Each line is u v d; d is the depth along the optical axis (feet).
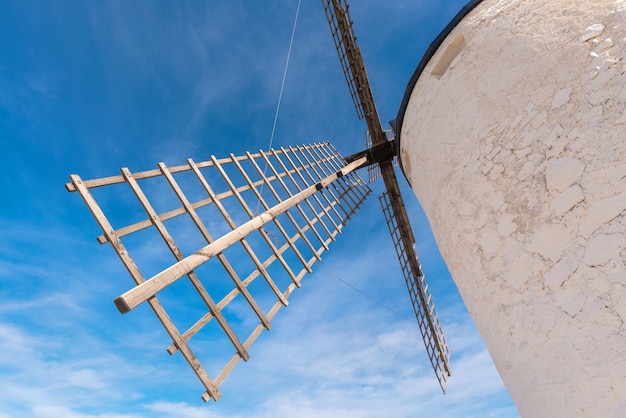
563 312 6.72
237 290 9.69
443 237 11.33
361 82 18.65
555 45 8.32
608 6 7.84
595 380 6.09
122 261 7.67
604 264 6.12
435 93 11.78
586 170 6.73
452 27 11.90
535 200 7.57
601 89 7.00
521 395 8.34
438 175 11.24
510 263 8.06
